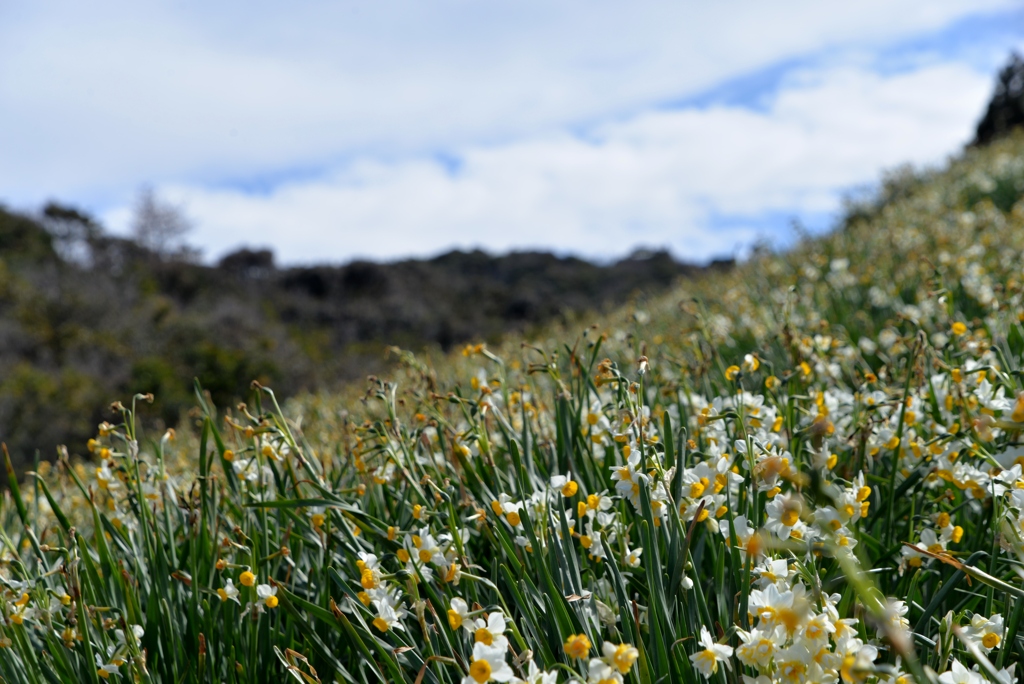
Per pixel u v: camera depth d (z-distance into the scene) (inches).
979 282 156.0
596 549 70.4
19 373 499.2
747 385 124.0
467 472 81.4
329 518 83.3
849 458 90.7
